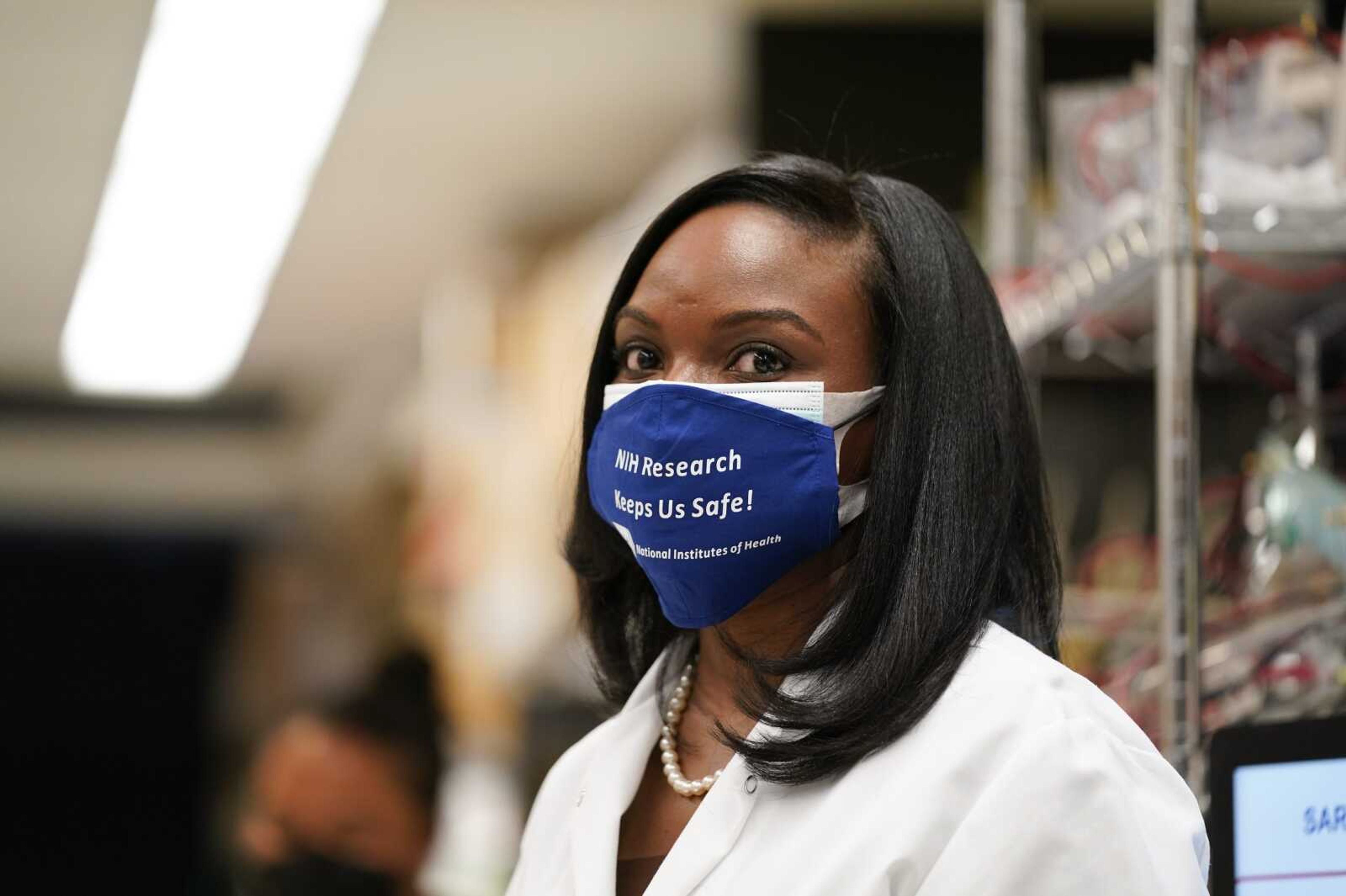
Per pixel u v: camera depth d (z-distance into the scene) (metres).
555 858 1.43
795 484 1.24
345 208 5.96
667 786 1.36
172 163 5.30
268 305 7.44
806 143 3.99
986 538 1.24
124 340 8.25
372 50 4.49
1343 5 1.76
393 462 6.76
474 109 4.97
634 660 1.55
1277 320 1.87
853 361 1.26
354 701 3.45
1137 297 1.87
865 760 1.19
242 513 11.52
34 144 5.13
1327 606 1.63
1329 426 1.81
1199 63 1.58
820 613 1.30
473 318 6.45
